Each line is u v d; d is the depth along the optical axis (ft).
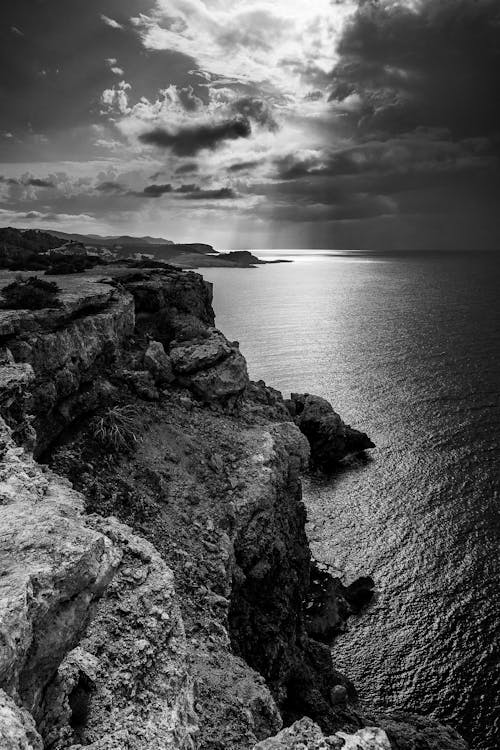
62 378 103.19
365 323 485.97
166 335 153.38
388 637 131.85
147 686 43.39
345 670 123.54
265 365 334.85
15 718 25.90
